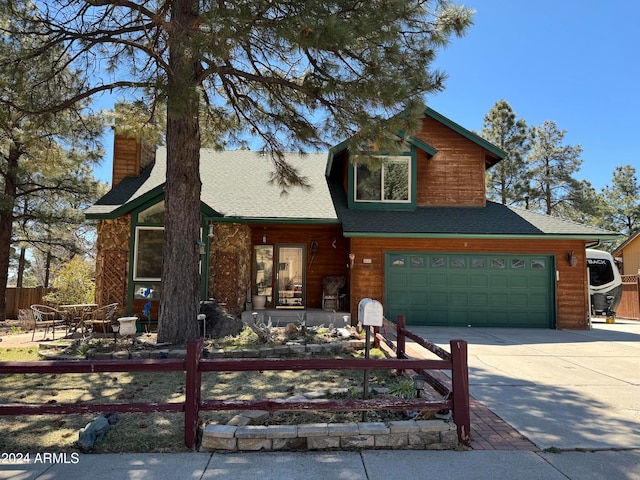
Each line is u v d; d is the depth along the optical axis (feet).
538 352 27.30
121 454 11.46
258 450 11.66
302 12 18.49
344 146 41.24
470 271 40.45
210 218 37.99
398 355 19.48
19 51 23.00
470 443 12.29
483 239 40.40
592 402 16.52
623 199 106.42
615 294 57.52
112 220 37.78
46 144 30.81
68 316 33.65
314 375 20.63
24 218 57.00
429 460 11.18
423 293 40.19
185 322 25.25
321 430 11.82
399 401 12.31
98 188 58.70
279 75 27.14
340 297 41.96
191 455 11.39
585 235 39.22
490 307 40.27
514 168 82.84
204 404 12.12
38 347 26.89
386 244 40.09
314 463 10.93
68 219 57.93
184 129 25.96
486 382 19.65
